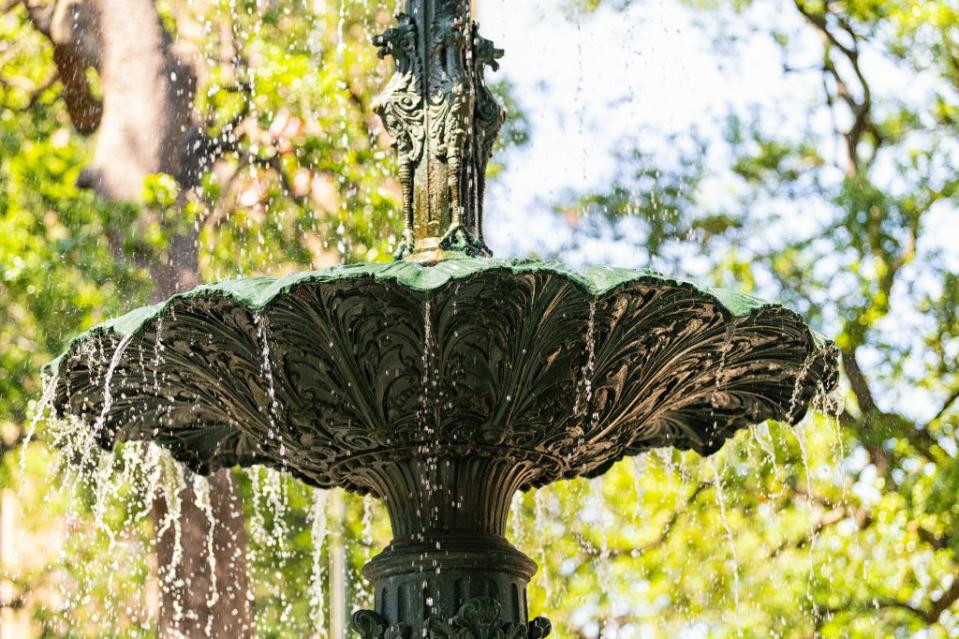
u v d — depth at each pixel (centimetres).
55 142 1407
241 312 481
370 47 1375
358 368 492
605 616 1382
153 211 1258
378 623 520
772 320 511
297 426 518
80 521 1299
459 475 519
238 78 1346
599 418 524
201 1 1360
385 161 1342
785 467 1373
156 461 743
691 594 1377
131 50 1344
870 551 1345
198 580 1222
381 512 1421
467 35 555
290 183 1337
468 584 515
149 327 497
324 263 1327
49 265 1238
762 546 1377
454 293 465
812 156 1495
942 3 1475
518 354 488
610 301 473
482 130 556
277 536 1352
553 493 1395
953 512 1327
